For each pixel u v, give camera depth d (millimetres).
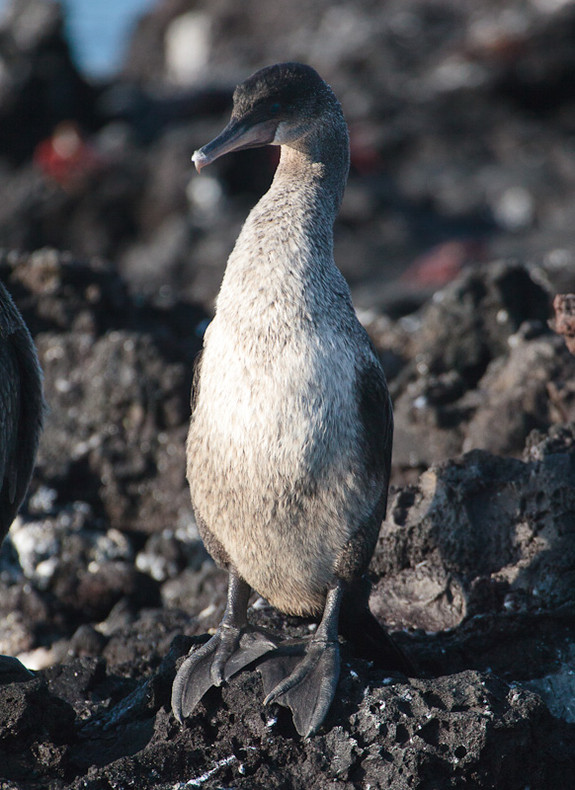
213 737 7031
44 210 34812
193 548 11734
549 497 8953
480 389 11898
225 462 7277
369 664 7410
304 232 7629
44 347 13664
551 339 11484
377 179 39406
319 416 7117
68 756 6945
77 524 12023
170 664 7645
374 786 6531
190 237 32531
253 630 7707
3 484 8328
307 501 7207
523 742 6746
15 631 10836
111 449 12750
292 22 59219
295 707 6852
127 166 35750
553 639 8523
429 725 6703
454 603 8805
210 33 64500
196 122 40000
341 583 7539
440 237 35219
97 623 11227
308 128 8102
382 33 49938
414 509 9312
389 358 14102
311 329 7238
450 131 42594
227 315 7402
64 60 38281
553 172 39688
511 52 43375
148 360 12969
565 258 23344
